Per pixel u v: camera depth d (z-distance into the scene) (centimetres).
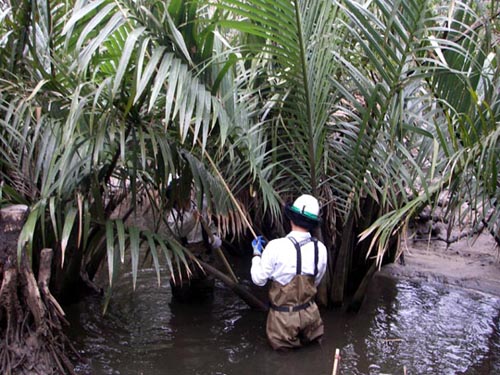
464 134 289
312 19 310
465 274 545
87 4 270
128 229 333
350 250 458
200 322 424
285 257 368
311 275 373
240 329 413
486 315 457
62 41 320
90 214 332
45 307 298
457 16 345
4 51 330
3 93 321
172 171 307
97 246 378
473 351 388
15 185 326
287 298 373
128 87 301
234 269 558
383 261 569
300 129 362
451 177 302
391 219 305
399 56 350
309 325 379
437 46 300
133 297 470
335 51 346
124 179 340
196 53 312
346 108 382
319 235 419
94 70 311
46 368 297
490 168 278
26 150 338
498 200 310
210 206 363
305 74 327
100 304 447
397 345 395
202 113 287
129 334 398
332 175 399
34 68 326
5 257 278
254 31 306
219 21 292
